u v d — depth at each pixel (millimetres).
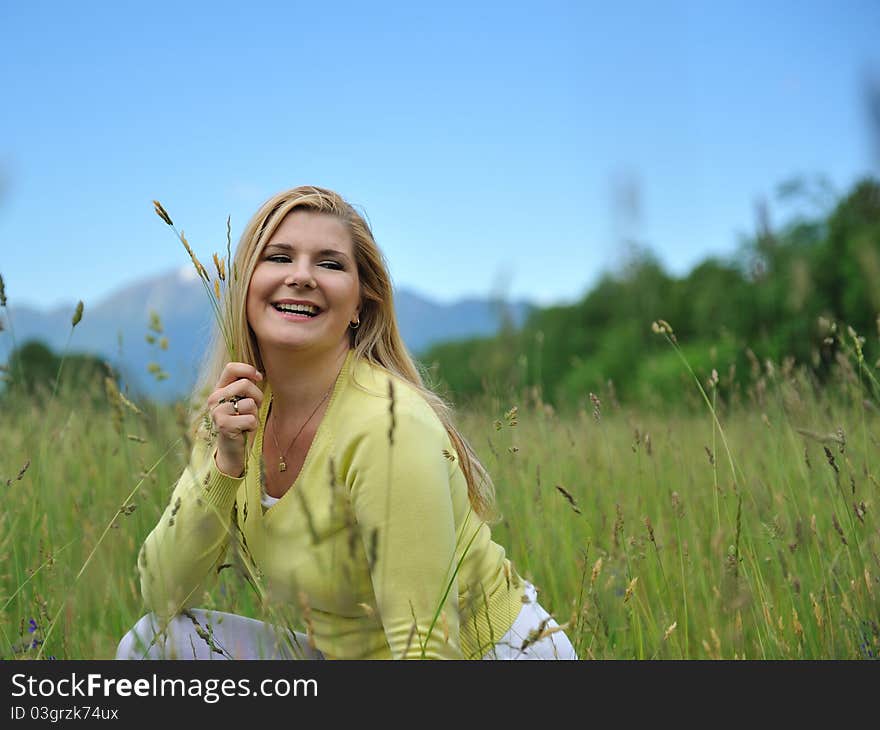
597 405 3393
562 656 2303
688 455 3811
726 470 3553
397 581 2004
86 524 2539
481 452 3678
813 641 2631
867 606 2543
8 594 2768
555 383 21562
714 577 2947
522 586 2359
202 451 2398
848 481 2891
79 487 3461
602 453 3994
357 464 2061
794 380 3588
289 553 2184
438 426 2146
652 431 4141
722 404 4199
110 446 3699
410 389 2223
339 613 2199
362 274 2318
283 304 2176
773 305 12617
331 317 2178
